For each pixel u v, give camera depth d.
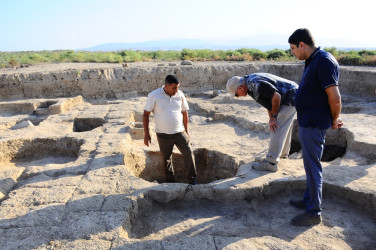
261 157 5.07
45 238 2.99
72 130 7.73
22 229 3.13
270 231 3.32
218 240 2.95
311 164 3.18
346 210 3.66
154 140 6.49
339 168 4.36
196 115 9.19
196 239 2.96
